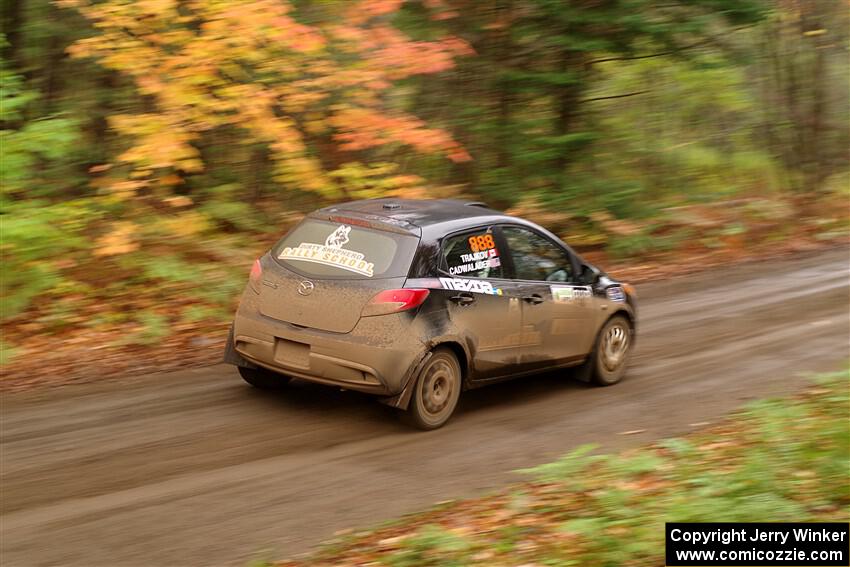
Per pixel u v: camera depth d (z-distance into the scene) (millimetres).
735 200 23812
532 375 9297
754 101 23891
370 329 7527
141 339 10359
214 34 11422
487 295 8242
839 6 23109
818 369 10711
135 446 7117
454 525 5824
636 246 17453
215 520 5805
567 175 16578
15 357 9586
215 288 12172
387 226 7875
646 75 18531
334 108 12531
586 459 7051
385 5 12297
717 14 16125
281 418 7973
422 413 7816
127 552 5297
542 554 5195
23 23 13836
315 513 5996
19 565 5086
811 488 5895
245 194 15430
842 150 25453
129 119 11742
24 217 11062
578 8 15367
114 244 11406
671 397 9414
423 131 12281
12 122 13453
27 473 6469
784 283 16172
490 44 15930
